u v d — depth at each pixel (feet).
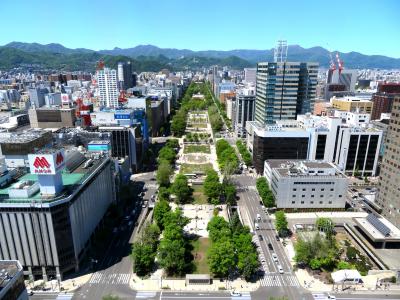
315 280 504.43
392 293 476.54
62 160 503.61
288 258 560.20
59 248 490.49
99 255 572.51
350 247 577.84
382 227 575.79
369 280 499.92
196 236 628.69
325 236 579.89
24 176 590.14
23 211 466.70
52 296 468.34
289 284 494.59
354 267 522.88
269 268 532.73
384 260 533.96
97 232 630.33
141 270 513.86
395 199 630.74
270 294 472.44
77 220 524.93
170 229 577.84
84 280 504.02
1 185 538.06
